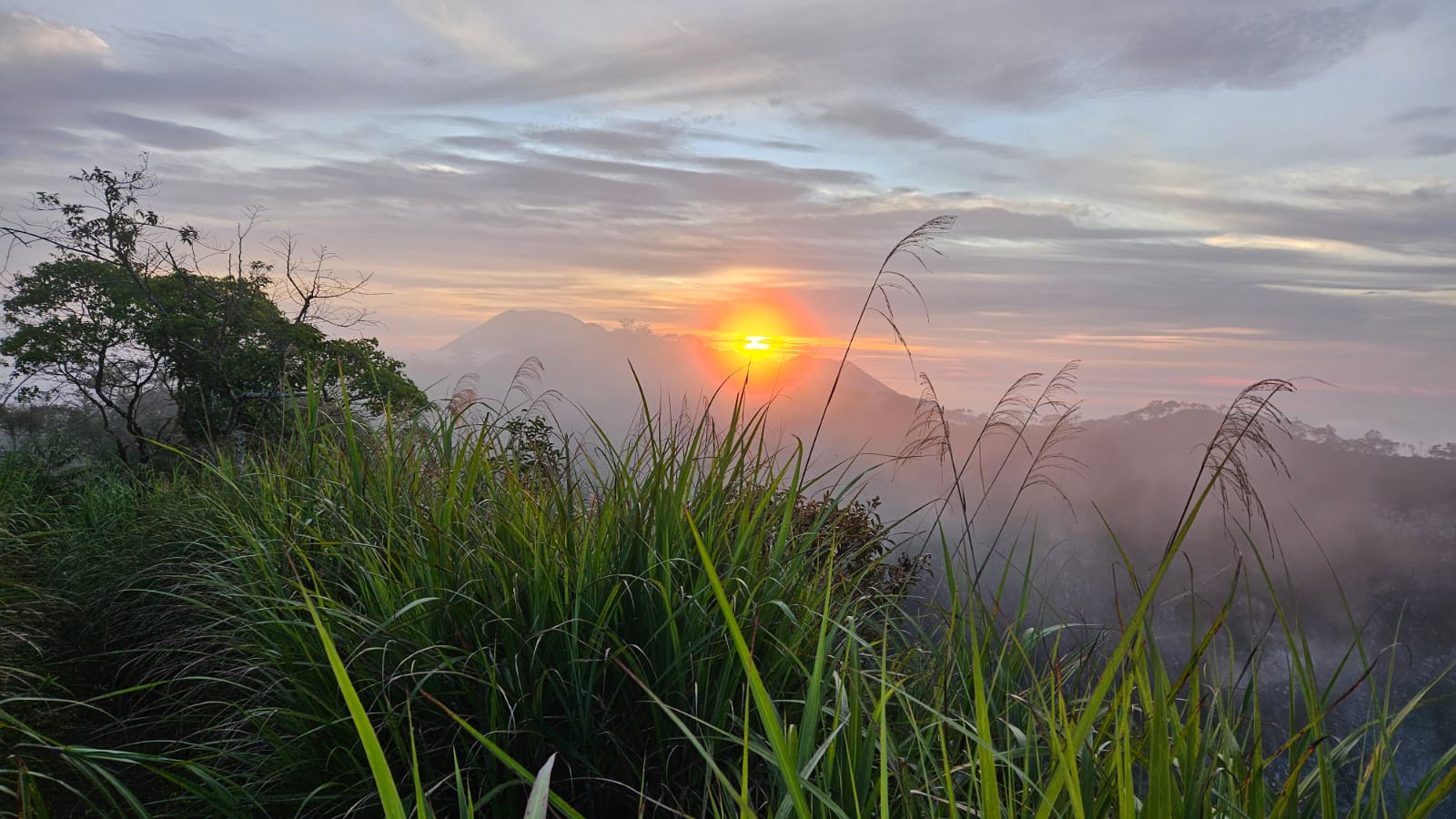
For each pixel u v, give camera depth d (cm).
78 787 315
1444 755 167
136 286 1406
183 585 405
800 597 292
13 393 1302
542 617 267
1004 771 214
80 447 1220
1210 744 194
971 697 238
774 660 267
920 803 195
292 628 292
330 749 269
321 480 404
